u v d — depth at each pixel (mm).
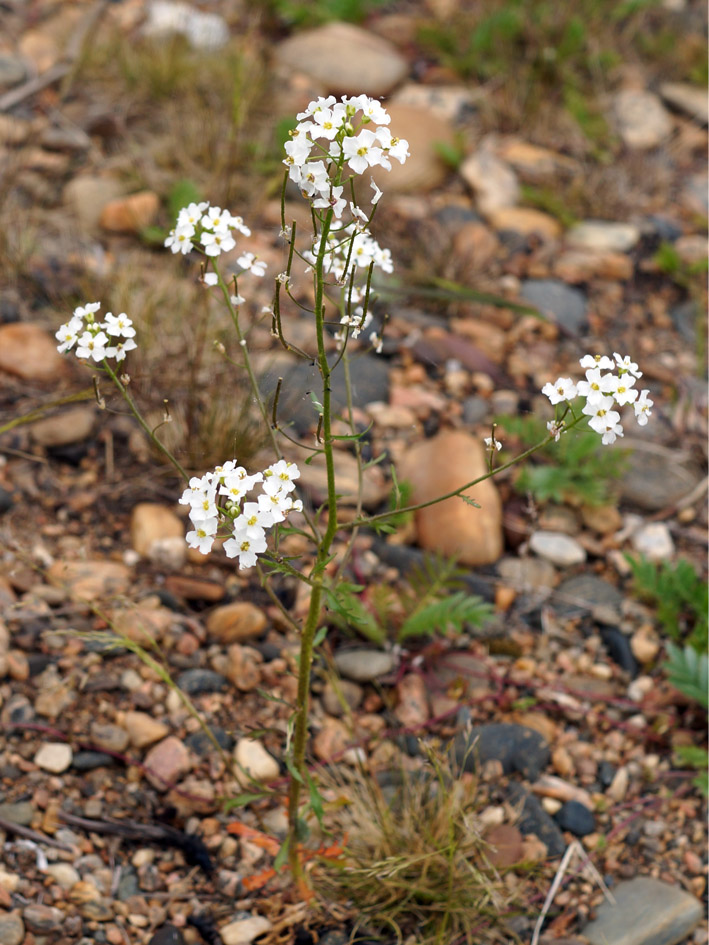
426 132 1045
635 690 688
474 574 722
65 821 611
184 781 628
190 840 615
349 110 483
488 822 632
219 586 690
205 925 594
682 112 1208
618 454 755
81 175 955
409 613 690
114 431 744
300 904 601
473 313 906
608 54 1213
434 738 660
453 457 738
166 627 670
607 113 1165
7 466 726
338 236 547
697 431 827
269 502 494
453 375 830
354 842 618
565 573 735
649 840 638
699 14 1325
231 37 1170
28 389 757
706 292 966
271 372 770
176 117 1012
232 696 660
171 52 1064
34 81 1048
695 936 609
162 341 770
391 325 867
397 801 634
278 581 699
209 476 494
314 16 1205
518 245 972
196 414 736
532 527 716
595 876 624
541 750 657
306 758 641
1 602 667
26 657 651
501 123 1121
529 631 707
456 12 1251
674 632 700
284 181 490
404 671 681
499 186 1028
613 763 663
